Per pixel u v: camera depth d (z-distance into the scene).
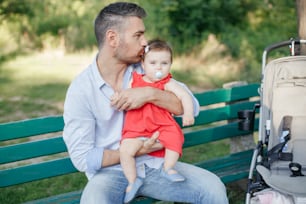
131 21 3.23
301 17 4.42
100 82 3.27
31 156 3.54
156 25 10.03
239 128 3.98
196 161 5.30
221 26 10.23
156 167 3.31
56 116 3.61
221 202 3.23
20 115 6.68
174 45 9.82
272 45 4.01
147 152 3.25
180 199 3.29
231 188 4.61
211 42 9.68
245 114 3.94
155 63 3.27
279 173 3.39
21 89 7.84
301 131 3.61
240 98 4.38
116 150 3.26
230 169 4.14
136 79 3.37
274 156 3.52
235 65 9.10
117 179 3.23
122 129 3.34
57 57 9.64
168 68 3.30
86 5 10.38
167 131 3.27
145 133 3.26
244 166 4.20
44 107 6.99
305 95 3.72
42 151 3.57
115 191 3.18
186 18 10.17
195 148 5.68
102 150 3.24
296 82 3.76
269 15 10.62
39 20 10.42
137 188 3.14
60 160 3.63
